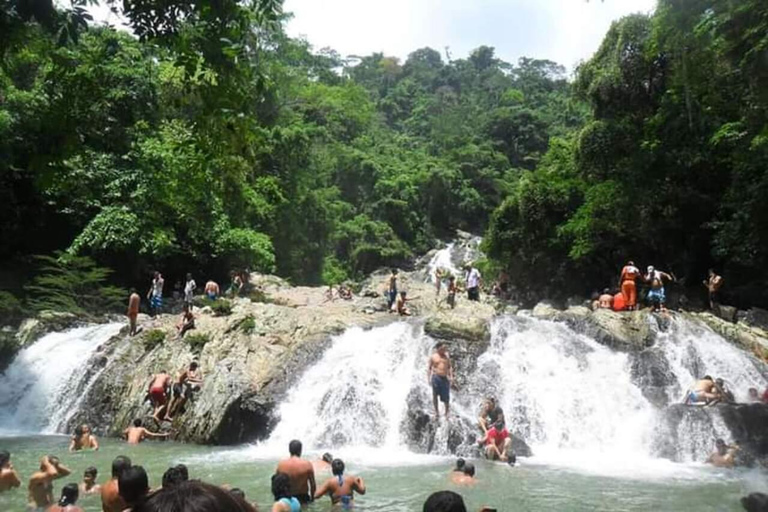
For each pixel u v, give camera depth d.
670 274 31.19
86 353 21.11
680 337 20.12
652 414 16.52
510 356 19.09
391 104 110.94
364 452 15.51
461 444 15.26
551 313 21.62
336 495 9.97
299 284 43.81
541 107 102.94
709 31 16.08
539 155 84.06
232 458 14.37
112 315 27.02
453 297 27.36
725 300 28.58
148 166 29.06
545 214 34.34
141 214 29.73
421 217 69.69
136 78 19.91
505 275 36.91
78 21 5.78
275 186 41.12
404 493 10.92
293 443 10.34
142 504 1.97
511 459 14.07
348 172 66.00
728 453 14.26
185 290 28.95
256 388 17.84
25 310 25.38
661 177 28.59
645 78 28.98
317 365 19.02
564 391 17.97
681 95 26.86
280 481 8.21
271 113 46.19
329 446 16.39
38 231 31.50
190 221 32.69
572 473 13.01
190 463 13.70
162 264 32.47
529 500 10.54
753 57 14.66
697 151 27.33
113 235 28.92
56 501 9.88
